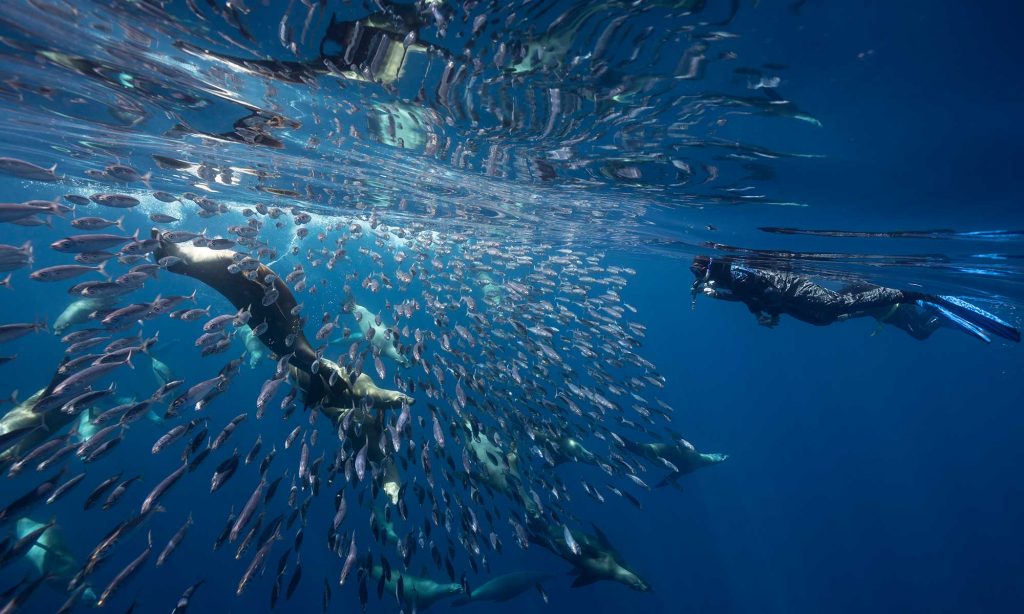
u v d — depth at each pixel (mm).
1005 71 3459
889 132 4621
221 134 9164
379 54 5391
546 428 10055
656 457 13836
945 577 27516
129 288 5957
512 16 4258
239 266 6773
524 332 10195
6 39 5645
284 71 6133
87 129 9336
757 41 3855
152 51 5820
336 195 14500
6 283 5336
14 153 11586
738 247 11812
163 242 6348
